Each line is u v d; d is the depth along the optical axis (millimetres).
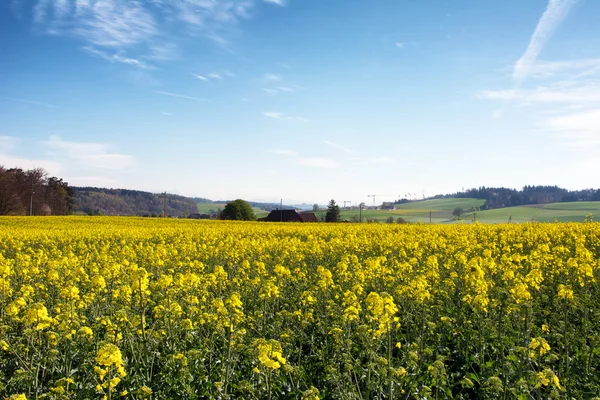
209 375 7680
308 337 9656
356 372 7809
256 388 6840
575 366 8039
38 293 11938
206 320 9125
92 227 42281
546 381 6074
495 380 6488
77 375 7773
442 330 9695
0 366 8117
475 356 8273
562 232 25484
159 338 8703
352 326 9492
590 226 28297
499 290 9148
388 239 22609
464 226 33188
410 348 8094
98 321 8961
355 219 101938
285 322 10023
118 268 12539
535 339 6770
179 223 53844
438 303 10641
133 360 8109
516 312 8875
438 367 6699
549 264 14914
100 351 6191
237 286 13227
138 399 6836
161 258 17844
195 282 10641
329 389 7625
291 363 8500
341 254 19891
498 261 17625
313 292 11664
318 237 30641
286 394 7316
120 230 34219
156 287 11906
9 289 10609
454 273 12719
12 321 9430
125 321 8602
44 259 16531
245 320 9531
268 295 10648
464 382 6781
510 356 7609
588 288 12266
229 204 95312
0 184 93125
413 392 7047
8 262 13227
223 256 19109
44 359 7742
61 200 118875
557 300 10500
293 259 18406
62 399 6520
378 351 8852
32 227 41906
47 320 7805
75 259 15109
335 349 8461
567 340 8180
